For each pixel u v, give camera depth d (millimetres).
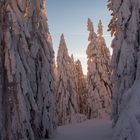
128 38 18078
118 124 7875
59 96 39188
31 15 19422
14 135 15172
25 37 17078
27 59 18078
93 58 38750
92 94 38031
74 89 40344
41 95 20562
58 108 38812
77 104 43438
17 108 15281
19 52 16469
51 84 22516
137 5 17859
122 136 6898
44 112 20609
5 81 15539
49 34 23703
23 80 15734
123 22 18156
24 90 15617
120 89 18078
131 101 7602
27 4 17531
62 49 40844
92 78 38375
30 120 17500
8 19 15359
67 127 26469
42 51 21516
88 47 39156
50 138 20828
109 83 38062
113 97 20094
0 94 15227
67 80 40062
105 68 38531
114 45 20312
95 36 39125
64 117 38531
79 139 19641
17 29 15477
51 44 23703
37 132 19531
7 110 15391
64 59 40469
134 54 17844
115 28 20734
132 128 6539
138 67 11930
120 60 18219
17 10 15953
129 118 6852
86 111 44188
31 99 16781
